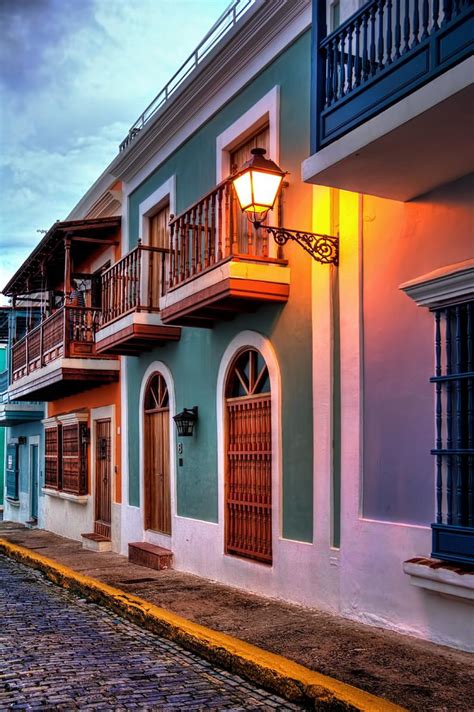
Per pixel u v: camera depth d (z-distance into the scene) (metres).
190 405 10.57
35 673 5.67
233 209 8.03
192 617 7.23
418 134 5.34
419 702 4.61
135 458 12.70
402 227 6.59
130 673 5.68
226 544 9.36
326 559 7.30
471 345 5.69
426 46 5.17
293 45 8.32
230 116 9.70
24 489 21.97
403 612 6.28
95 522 14.85
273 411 8.26
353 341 7.02
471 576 5.41
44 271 15.70
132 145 12.31
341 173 6.02
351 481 6.96
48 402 19.34
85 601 9.05
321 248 7.23
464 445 5.76
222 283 8.05
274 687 5.21
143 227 12.62
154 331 10.88
